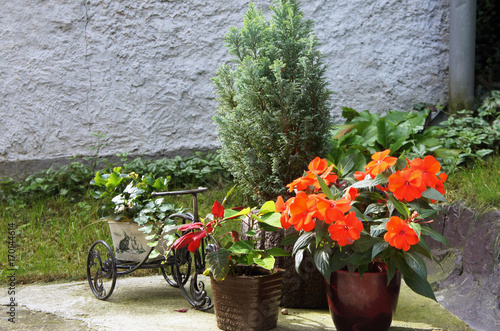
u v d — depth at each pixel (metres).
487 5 6.69
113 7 6.58
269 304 2.65
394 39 6.24
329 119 3.46
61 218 5.44
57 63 6.68
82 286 3.73
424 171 2.35
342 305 2.55
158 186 3.42
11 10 6.77
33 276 4.02
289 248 3.15
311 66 3.37
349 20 6.28
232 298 2.61
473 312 2.94
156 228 3.22
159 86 6.54
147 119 6.55
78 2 6.63
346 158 2.89
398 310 3.10
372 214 2.62
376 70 6.26
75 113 6.66
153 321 2.82
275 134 3.33
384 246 2.31
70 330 2.65
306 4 6.35
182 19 6.51
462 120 5.52
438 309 3.10
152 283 3.82
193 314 2.99
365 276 2.49
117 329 2.66
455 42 5.87
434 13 6.20
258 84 3.32
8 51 6.78
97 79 6.62
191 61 6.50
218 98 3.74
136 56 6.57
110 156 6.59
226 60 6.43
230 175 6.06
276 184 3.38
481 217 3.53
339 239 2.27
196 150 6.46
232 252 2.70
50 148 6.70
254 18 3.60
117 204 3.29
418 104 6.15
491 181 3.95
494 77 6.58
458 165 5.07
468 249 3.54
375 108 6.27
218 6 6.45
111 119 6.60
